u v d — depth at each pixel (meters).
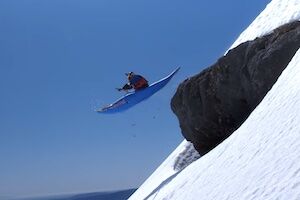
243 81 15.45
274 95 10.39
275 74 13.55
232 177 8.42
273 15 18.66
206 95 17.52
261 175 7.25
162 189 14.94
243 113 16.05
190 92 18.42
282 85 10.45
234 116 16.56
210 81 17.36
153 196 15.29
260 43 15.25
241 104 15.98
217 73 16.94
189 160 20.17
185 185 11.30
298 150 6.86
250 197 6.79
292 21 15.95
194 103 18.22
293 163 6.61
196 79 18.30
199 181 10.35
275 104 9.75
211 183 9.30
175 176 15.03
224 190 8.16
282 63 13.38
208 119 17.73
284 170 6.66
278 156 7.34
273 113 9.38
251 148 8.88
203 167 11.18
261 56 14.31
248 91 15.21
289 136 7.66
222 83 16.58
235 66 15.95
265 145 8.31
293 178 6.20
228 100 16.47
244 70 15.31
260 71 14.09
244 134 10.12
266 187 6.66
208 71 17.77
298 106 8.45
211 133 18.09
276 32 15.36
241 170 8.32
